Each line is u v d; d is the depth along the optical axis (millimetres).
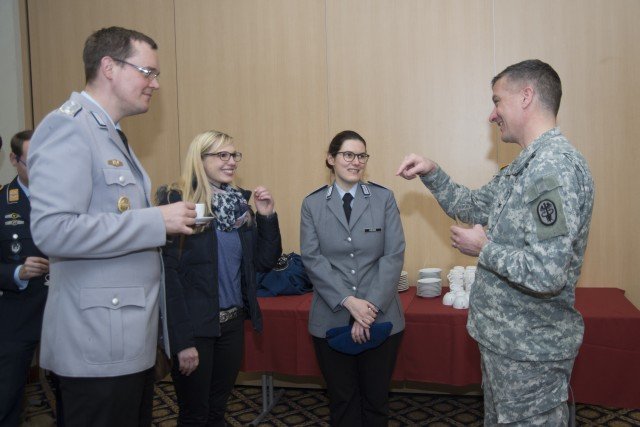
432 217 3154
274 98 3326
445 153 3109
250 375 3336
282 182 3342
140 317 1354
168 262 1858
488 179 3074
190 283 1917
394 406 2973
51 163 1223
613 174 2914
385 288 2084
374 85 3178
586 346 2395
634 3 2846
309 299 2881
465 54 3053
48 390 3141
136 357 1345
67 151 1241
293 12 3270
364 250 2152
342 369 2125
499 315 1482
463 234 1524
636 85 2863
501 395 1476
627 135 2889
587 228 1438
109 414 1319
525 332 1444
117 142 1389
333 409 2145
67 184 1216
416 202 3168
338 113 3236
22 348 2441
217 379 2084
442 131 3105
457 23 3053
